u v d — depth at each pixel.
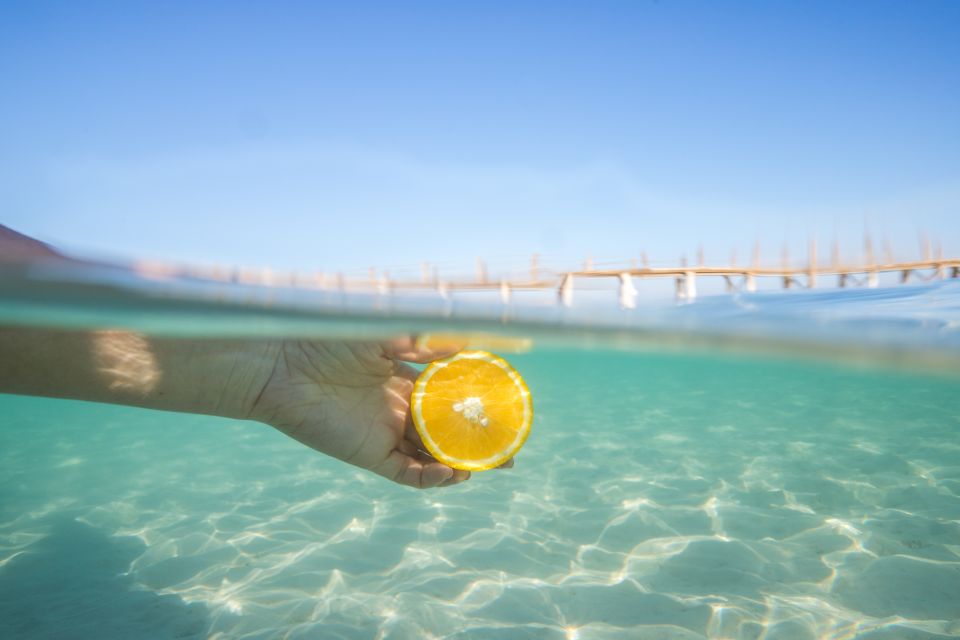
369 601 0.60
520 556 0.68
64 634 0.56
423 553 0.70
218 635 0.55
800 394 2.10
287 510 0.87
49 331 0.31
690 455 1.13
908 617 0.55
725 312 0.78
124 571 0.68
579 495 0.89
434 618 0.56
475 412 0.37
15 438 1.68
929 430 1.34
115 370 0.32
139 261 0.33
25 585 0.65
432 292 0.61
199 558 0.71
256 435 1.53
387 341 0.36
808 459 1.07
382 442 0.38
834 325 0.62
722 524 0.76
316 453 1.26
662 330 0.63
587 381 3.07
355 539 0.75
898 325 0.64
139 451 1.36
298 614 0.58
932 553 0.66
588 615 0.56
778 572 0.63
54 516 0.88
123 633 0.56
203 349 0.34
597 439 1.30
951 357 0.59
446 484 0.39
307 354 0.36
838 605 0.57
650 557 0.67
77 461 1.27
